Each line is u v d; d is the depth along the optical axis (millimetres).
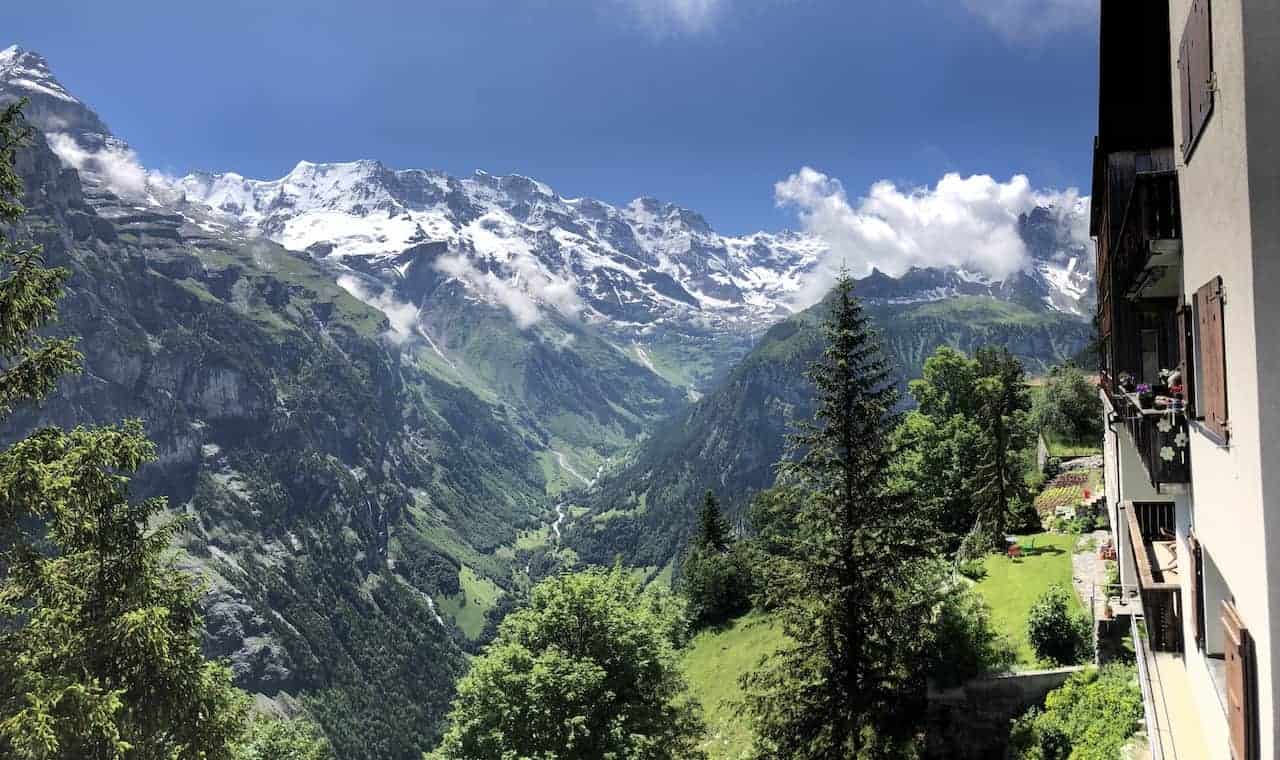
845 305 25109
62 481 15906
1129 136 21031
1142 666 17938
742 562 74688
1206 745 14562
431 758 28656
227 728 19609
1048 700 25156
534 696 26406
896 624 23953
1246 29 9016
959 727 25922
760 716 24641
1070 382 66812
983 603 29297
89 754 15766
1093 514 47438
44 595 17000
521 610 31672
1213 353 11133
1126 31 20094
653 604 34531
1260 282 8961
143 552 18328
